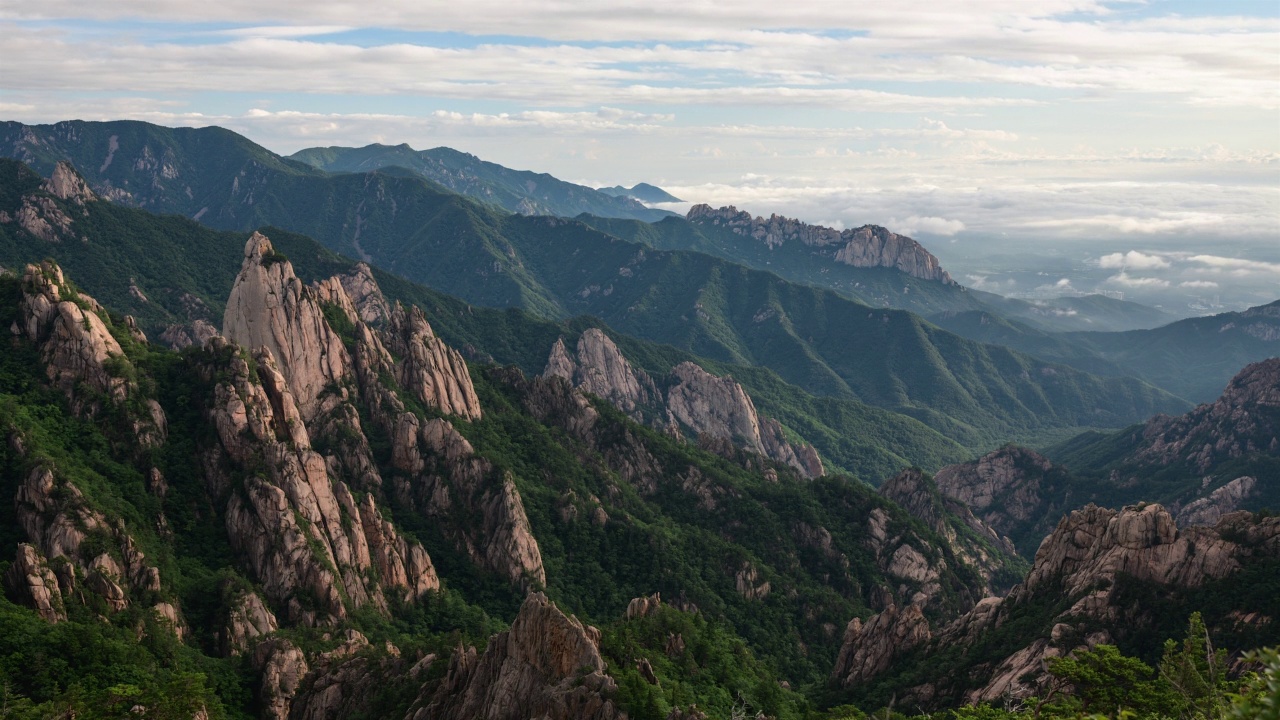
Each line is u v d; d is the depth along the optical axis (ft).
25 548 414.21
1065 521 504.84
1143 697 301.43
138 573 458.91
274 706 418.10
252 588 487.20
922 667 479.82
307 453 558.56
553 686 327.88
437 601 586.86
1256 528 445.78
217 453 545.85
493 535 651.66
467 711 351.25
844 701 487.20
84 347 547.90
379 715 395.75
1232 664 395.34
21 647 377.71
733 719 368.89
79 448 517.55
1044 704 326.03
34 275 566.36
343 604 514.27
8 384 527.40
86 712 346.54
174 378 581.12
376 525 584.40
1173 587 441.68
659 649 446.60
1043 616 461.78
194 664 424.05
